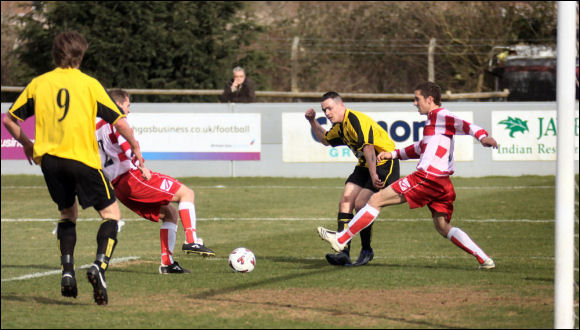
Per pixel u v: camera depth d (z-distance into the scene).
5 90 55.12
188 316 14.55
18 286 18.08
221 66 68.38
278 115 45.19
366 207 19.47
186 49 66.56
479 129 18.52
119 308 15.33
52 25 68.44
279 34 78.50
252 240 26.64
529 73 64.56
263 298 16.27
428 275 19.08
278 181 43.75
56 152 15.13
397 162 21.36
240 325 13.83
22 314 14.80
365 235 20.94
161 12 67.81
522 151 44.97
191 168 45.16
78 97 15.24
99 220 31.33
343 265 20.88
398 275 19.12
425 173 19.08
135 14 67.31
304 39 74.44
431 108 19.23
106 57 66.44
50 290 17.55
